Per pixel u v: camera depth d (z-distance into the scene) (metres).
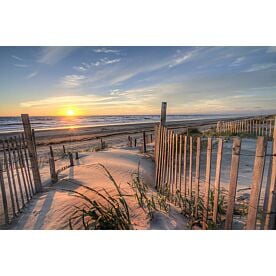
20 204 3.47
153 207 2.72
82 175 4.85
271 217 1.65
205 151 7.59
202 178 4.80
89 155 7.70
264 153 1.66
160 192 3.85
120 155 7.41
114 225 2.24
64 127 38.66
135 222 2.43
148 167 6.00
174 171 3.39
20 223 2.75
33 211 3.08
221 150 2.12
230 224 2.03
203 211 2.43
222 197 3.15
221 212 2.74
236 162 1.92
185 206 2.82
